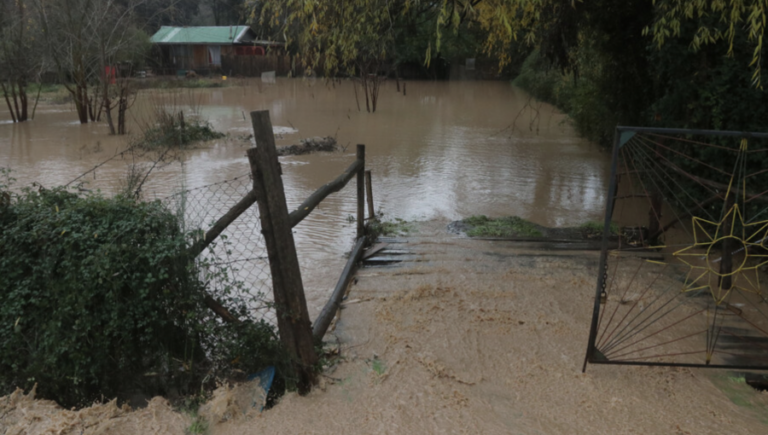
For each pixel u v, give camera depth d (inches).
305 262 263.3
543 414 141.8
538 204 371.6
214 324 155.6
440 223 320.8
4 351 145.2
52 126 763.4
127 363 149.6
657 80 336.2
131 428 136.6
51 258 147.6
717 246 272.4
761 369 155.4
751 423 138.5
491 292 216.5
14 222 154.8
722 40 269.6
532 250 270.5
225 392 144.1
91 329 143.1
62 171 474.0
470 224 316.2
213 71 1684.3
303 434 134.6
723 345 178.2
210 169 483.5
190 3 1897.1
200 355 159.2
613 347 169.3
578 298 213.0
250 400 146.8
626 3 359.9
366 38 282.8
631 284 227.5
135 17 962.7
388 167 490.3
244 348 153.3
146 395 154.0
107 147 598.5
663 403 146.6
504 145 606.9
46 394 147.5
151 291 147.5
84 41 775.1
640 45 382.3
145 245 148.0
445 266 246.4
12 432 131.5
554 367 163.3
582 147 590.6
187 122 673.0
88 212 156.5
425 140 641.0
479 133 697.0
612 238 287.6
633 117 427.2
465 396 148.8
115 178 445.4
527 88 1300.4
